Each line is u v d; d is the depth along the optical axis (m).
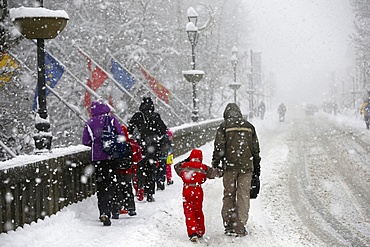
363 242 7.94
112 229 8.30
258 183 8.56
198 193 8.08
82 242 7.49
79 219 8.91
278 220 9.42
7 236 7.04
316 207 10.63
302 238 8.16
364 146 23.08
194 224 7.91
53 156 8.61
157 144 10.77
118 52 29.80
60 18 8.86
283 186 13.02
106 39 29.45
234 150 8.26
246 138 8.28
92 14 31.19
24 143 15.43
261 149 22.44
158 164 11.03
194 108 23.16
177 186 12.66
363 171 15.47
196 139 22.09
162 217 9.28
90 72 20.75
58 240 7.61
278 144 24.84
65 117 27.66
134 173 10.96
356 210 10.33
